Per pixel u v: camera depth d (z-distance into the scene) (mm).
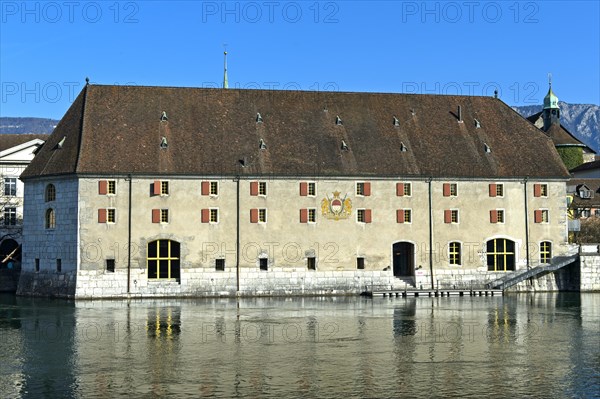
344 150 75312
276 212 72500
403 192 75000
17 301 67250
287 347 44906
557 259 77625
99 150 70438
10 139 92688
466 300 69375
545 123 124750
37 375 38250
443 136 79000
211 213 71500
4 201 86125
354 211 74062
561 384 36812
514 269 77188
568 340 47469
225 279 71250
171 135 73062
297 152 74312
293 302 67125
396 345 45656
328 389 35812
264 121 76312
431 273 75188
